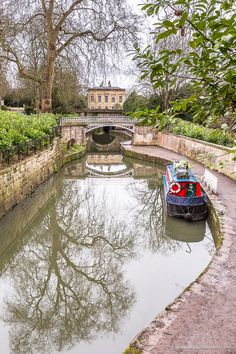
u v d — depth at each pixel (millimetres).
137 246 11898
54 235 13180
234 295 5723
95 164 30141
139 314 7207
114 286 8977
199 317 5109
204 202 12297
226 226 9297
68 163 27250
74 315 7824
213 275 6449
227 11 2020
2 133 13188
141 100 35375
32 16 21672
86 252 11680
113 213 15945
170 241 12172
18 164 13141
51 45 24062
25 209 13938
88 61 23266
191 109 2596
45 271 10328
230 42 1911
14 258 11188
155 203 17594
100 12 22047
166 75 2445
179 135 29406
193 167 20750
